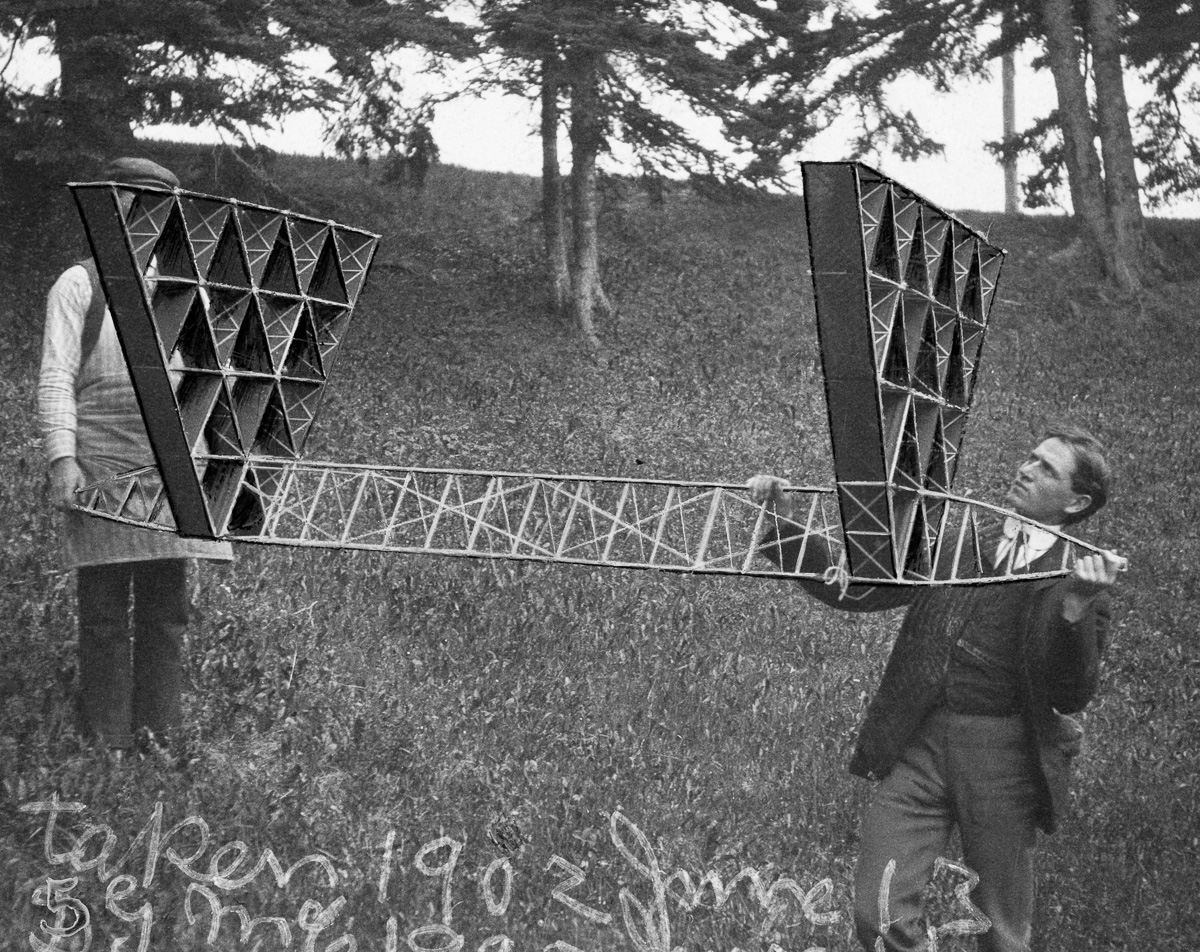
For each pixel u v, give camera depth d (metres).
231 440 4.95
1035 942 5.61
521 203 32.59
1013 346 25.42
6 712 5.86
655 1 22.70
